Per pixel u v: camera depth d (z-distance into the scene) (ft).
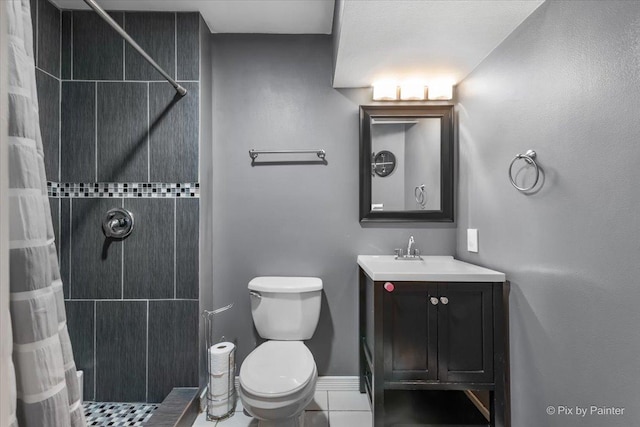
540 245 4.35
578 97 3.69
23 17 2.34
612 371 3.25
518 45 4.87
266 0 6.20
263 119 7.29
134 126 6.46
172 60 6.48
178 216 6.46
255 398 4.58
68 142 6.43
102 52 6.45
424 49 5.59
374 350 5.00
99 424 5.67
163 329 6.41
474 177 6.34
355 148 7.29
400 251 6.97
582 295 3.63
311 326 6.55
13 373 1.97
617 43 3.18
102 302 6.40
